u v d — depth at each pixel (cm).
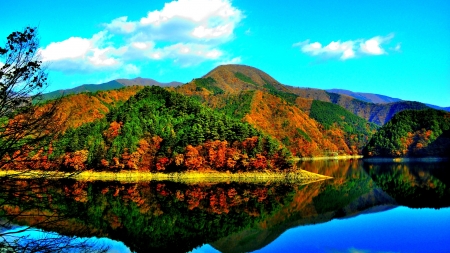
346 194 6881
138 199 6384
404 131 19412
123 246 3481
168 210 5441
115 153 10025
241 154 9644
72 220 4181
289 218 4853
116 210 5353
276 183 8712
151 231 4172
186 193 7150
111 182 8925
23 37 1394
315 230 4100
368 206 5578
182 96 13488
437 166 13775
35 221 3494
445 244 3425
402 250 3275
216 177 9494
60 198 5731
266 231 4178
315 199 6359
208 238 3941
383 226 4191
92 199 6209
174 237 3953
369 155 19888
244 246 3575
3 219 2900
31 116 1473
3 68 1372
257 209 5512
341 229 4097
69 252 2569
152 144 10356
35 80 1436
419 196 6406
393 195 6612
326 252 3284
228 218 4928
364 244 3478
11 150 1446
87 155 10019
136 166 9888
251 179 9331
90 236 3647
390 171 11788
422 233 3828
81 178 9612
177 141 10144
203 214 5181
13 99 1408
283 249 3434
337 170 12381
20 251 1620
